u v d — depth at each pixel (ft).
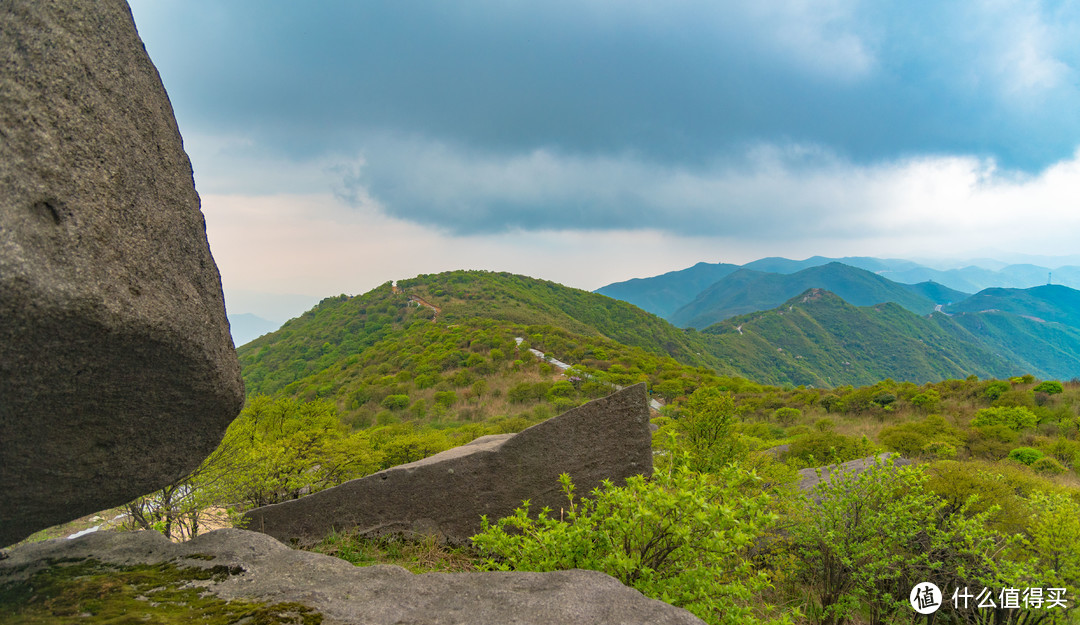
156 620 6.64
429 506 20.13
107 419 8.09
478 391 159.43
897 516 15.90
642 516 10.21
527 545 11.03
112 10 7.97
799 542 18.01
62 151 6.70
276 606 7.05
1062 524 14.79
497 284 400.67
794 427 83.05
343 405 173.47
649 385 158.61
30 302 6.02
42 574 8.24
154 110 8.53
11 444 7.44
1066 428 61.82
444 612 7.00
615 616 6.86
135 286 7.24
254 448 28.50
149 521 23.21
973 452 52.70
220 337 8.96
